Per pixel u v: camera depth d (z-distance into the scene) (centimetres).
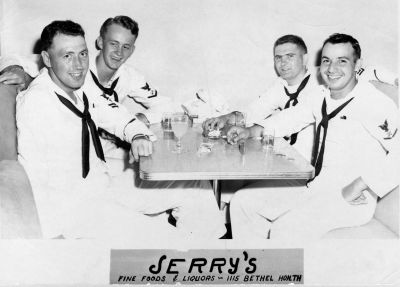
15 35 138
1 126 127
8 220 130
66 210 133
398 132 137
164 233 136
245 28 144
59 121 132
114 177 138
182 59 145
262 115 145
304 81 143
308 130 141
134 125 130
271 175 103
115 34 141
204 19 144
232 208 136
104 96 140
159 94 146
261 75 146
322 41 143
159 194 134
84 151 133
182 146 121
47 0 139
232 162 109
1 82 131
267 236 135
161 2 143
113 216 135
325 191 136
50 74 135
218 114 146
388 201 135
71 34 136
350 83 140
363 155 137
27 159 130
